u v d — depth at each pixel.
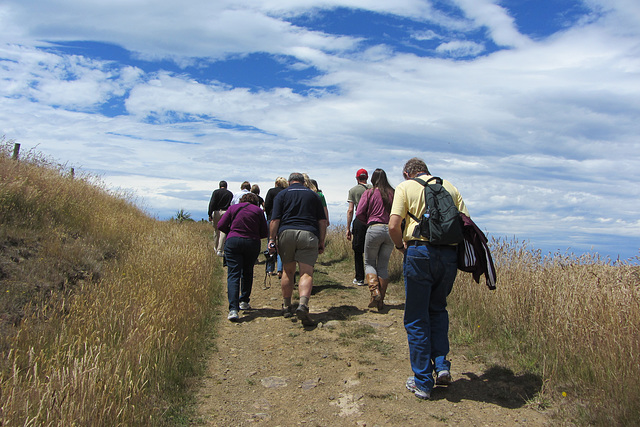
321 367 4.20
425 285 3.40
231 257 5.96
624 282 4.24
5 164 8.46
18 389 3.00
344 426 3.09
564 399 3.21
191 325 5.03
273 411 3.38
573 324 3.80
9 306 4.72
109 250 7.84
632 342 3.28
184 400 3.51
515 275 5.21
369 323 5.46
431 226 3.31
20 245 6.31
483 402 3.31
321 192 8.52
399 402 3.38
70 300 5.23
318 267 9.89
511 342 4.39
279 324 5.61
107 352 3.75
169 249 8.33
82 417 2.69
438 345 3.53
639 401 2.83
